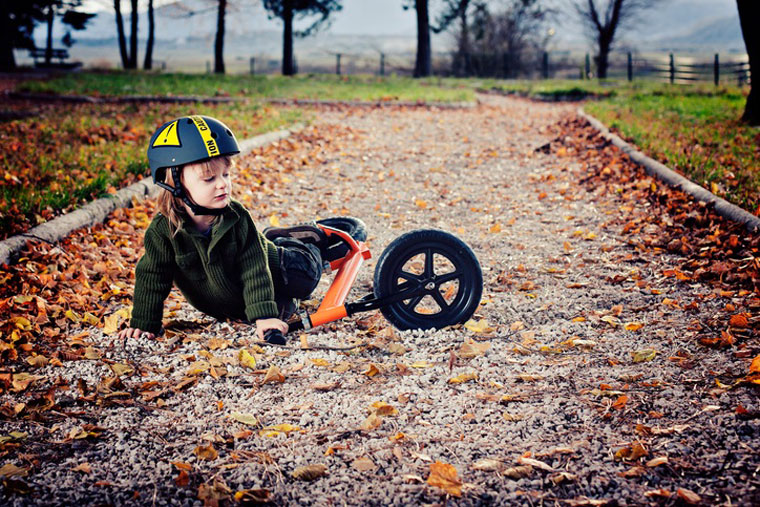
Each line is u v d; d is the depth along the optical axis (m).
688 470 2.43
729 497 2.26
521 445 2.67
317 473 2.51
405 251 3.75
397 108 16.42
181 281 3.50
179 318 4.07
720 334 3.65
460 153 10.12
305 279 3.65
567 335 3.81
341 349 3.65
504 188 7.93
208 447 2.66
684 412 2.83
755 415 2.75
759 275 4.37
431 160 9.59
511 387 3.19
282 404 3.09
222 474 2.53
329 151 10.01
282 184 7.87
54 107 14.10
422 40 31.73
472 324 3.89
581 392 3.09
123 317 4.01
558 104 19.56
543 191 7.65
